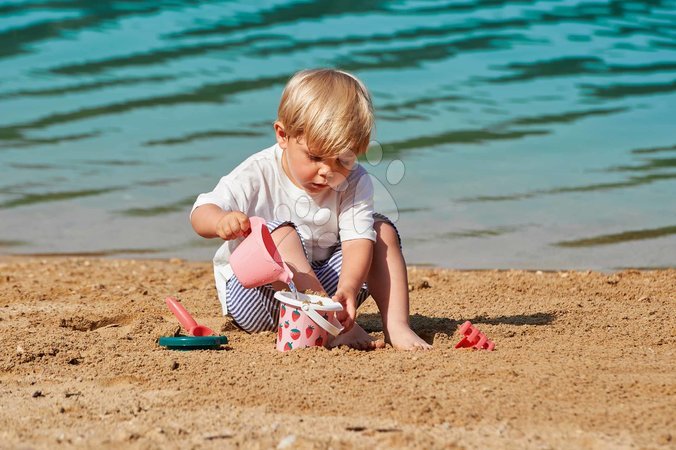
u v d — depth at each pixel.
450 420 4.68
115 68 19.30
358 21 23.16
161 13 24.22
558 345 6.27
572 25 22.73
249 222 6.23
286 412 4.86
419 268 9.94
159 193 12.80
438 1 25.55
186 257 10.75
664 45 20.75
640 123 15.58
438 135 14.95
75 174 13.51
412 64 19.31
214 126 15.56
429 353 6.01
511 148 14.38
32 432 4.59
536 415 4.74
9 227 11.64
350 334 6.38
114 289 8.87
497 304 7.91
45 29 22.44
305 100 6.23
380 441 4.40
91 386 5.44
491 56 19.97
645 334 6.67
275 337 6.75
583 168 13.45
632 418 4.70
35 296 8.45
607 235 10.95
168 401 5.08
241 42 21.20
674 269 9.64
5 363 5.90
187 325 6.78
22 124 15.84
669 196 12.25
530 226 11.31
